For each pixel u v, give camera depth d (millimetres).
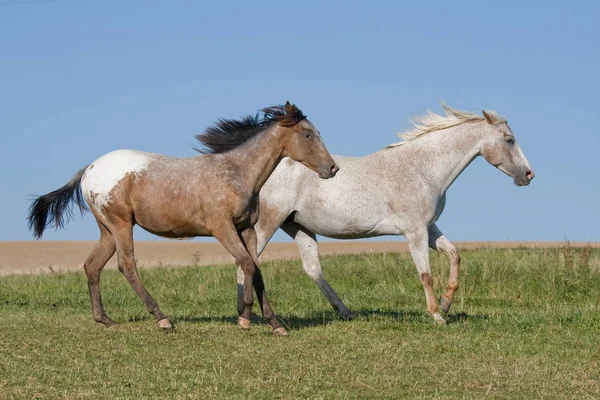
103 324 11602
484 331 11539
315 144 10914
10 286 18812
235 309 14969
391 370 8773
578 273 17656
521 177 12711
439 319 12156
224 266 23891
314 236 13516
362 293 17234
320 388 7934
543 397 7723
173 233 11039
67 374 8266
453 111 12938
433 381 8336
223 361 8992
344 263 21875
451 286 13016
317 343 10203
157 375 8234
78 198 11781
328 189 12570
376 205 12492
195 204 10680
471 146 12773
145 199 10883
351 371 8625
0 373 8250
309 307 15133
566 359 9625
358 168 12688
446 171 12680
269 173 11039
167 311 14578
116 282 19672
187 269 22422
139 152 11375
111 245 11742
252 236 11125
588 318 12680
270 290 17516
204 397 7398
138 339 10320
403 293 16953
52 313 13844
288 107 10844
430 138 12703
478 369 8914
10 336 10461
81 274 22266
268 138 10898
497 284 17406
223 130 11125
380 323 11992
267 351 9578
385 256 22688
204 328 11227
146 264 29328
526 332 11594
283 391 7703
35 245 47062
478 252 25422
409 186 12438
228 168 10773
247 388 7781
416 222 12422
